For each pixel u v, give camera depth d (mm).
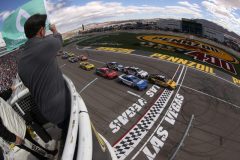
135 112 31516
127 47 69812
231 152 23812
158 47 67500
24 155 4254
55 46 3195
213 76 46188
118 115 30844
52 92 3227
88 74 48438
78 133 3059
